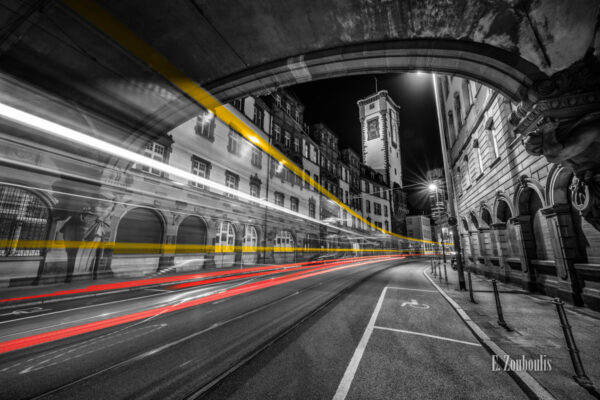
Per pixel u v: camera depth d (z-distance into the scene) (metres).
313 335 4.92
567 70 4.81
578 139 4.59
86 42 7.50
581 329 4.91
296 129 29.97
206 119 18.06
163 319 5.98
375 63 7.52
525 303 7.20
